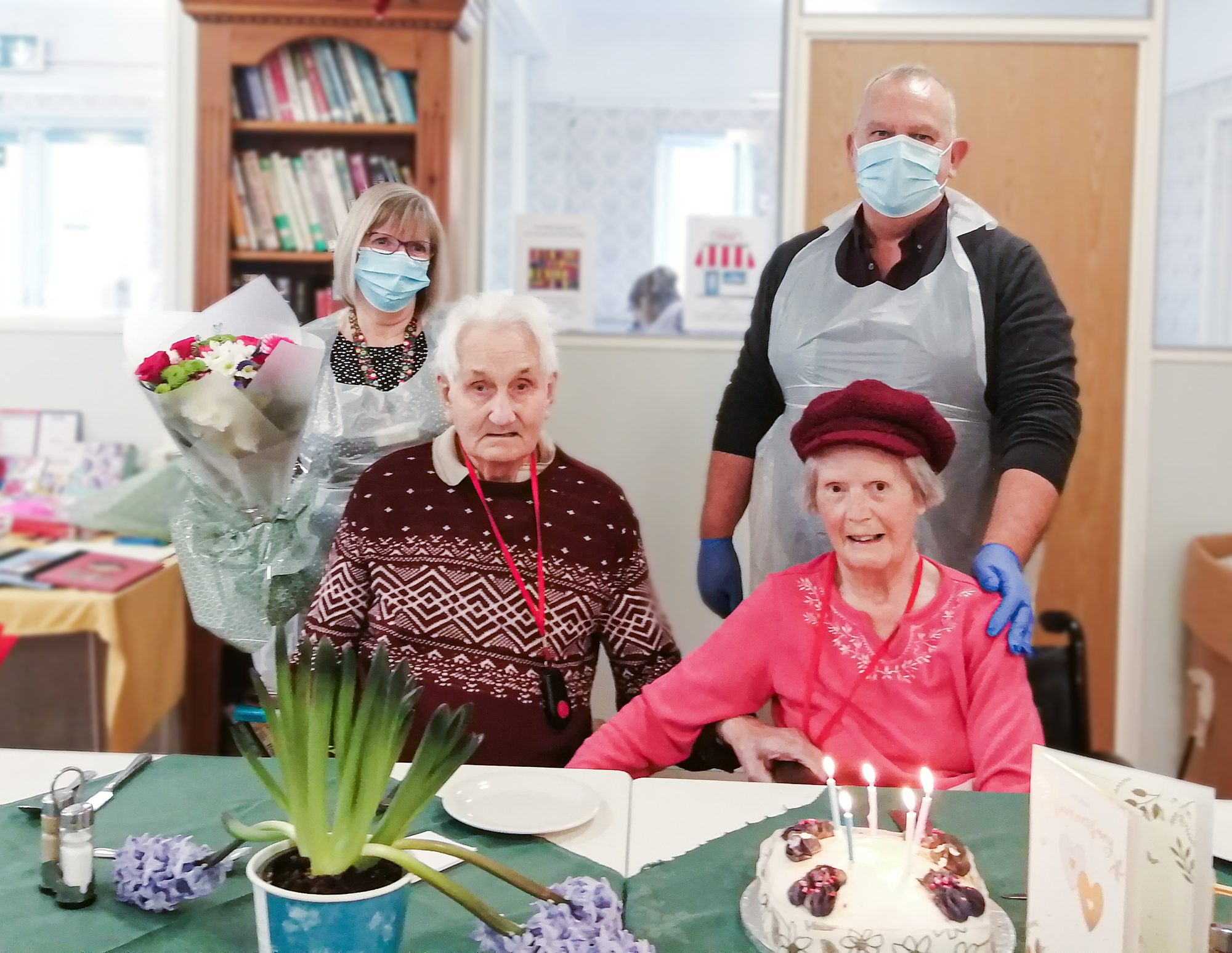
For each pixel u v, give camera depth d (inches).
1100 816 34.0
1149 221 129.4
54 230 146.3
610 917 38.2
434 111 118.3
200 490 68.0
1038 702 89.6
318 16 116.4
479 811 50.1
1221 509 132.7
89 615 100.9
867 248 77.6
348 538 65.3
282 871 36.7
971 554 77.7
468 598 63.1
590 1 204.2
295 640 71.9
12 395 136.5
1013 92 129.0
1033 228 130.4
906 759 59.1
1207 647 127.6
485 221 136.0
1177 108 139.4
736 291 131.6
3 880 43.8
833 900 38.8
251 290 65.9
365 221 72.2
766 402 83.7
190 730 125.8
